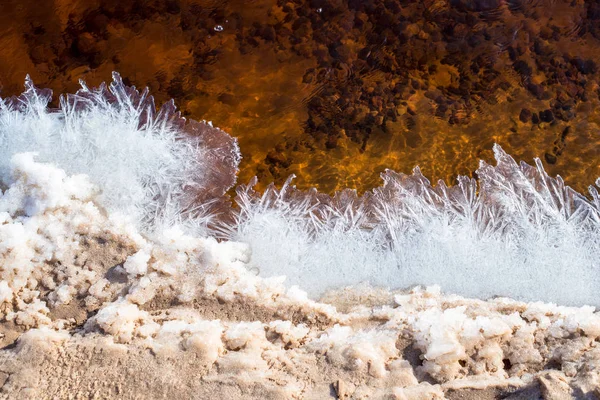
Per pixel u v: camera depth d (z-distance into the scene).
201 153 4.92
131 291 4.06
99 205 4.57
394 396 3.41
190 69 5.88
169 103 5.00
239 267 4.26
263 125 5.70
